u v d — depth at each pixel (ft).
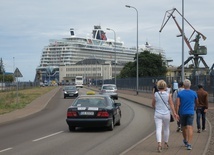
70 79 598.34
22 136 49.03
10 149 38.24
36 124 64.80
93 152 35.83
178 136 44.75
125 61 607.78
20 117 79.36
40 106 112.98
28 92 246.06
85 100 55.16
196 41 253.24
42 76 615.57
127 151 34.27
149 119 71.61
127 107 107.86
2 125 63.87
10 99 152.66
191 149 35.22
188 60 258.57
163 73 359.25
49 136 48.62
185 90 36.01
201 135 45.55
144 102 125.49
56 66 613.11
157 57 360.28
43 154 34.96
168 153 33.12
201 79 121.90
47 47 625.41
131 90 264.31
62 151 36.60
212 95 111.04
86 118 52.54
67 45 606.55
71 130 54.24
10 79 499.10
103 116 52.49
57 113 88.79
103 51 616.80
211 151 34.12
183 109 35.73
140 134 49.67
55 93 231.30
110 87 153.58
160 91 35.47
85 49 608.19
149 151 34.22
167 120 35.27
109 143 41.78
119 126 59.77
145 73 351.05
